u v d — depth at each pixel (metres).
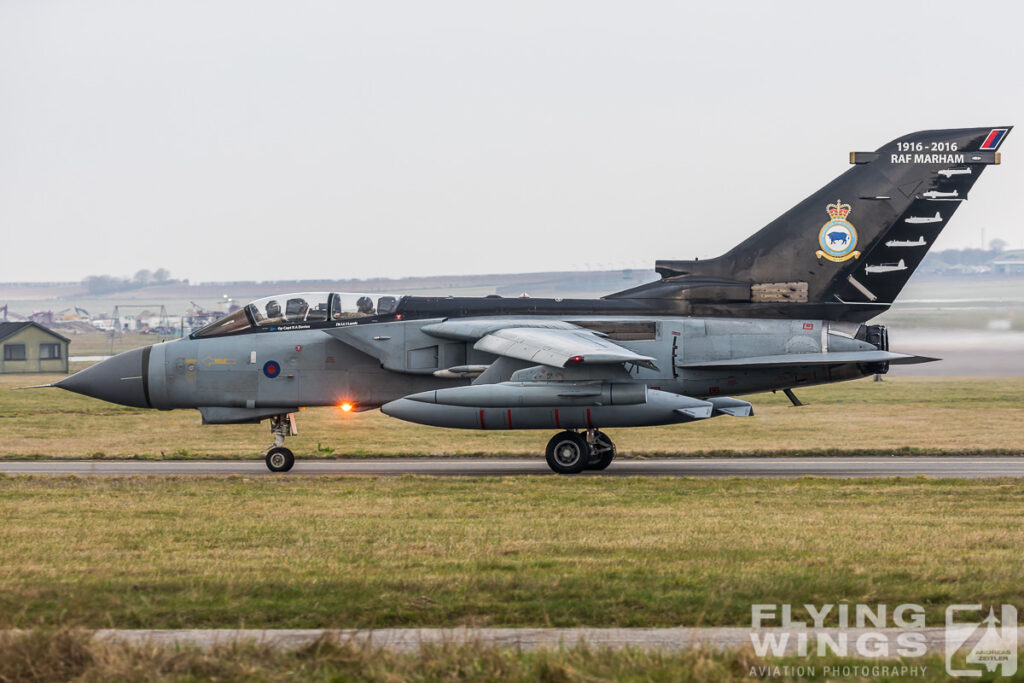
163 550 48.44
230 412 94.25
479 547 48.06
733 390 92.00
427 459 100.62
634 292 94.12
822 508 62.34
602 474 86.44
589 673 29.53
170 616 35.91
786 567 42.66
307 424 142.25
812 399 172.38
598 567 42.94
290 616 36.00
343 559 45.59
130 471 90.38
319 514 60.56
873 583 39.72
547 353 79.69
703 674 29.25
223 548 48.88
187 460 101.56
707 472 86.88
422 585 39.53
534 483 75.62
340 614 36.06
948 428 124.06
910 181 90.56
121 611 36.22
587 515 59.69
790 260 91.69
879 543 48.69
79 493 71.06
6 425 137.75
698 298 92.00
